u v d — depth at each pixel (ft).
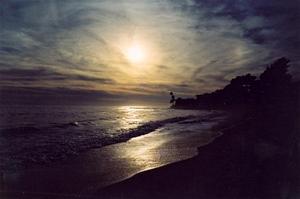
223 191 16.99
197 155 19.98
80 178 19.17
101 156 24.31
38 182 18.83
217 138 20.88
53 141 29.22
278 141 16.92
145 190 17.58
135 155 24.41
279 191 16.44
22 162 21.86
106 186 18.02
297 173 16.35
